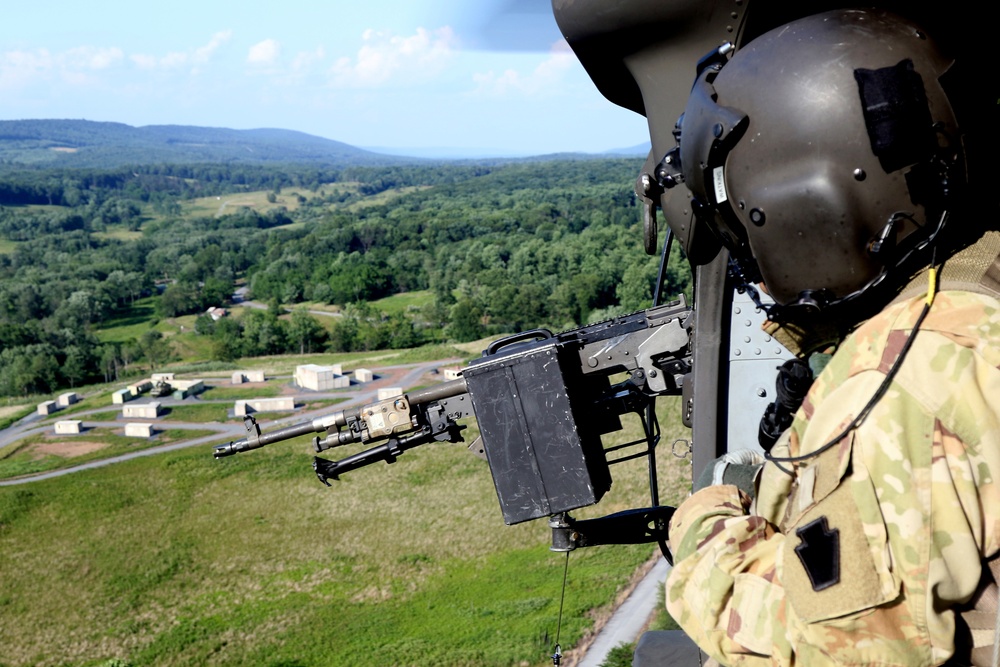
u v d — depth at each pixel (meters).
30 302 172.00
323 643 36.50
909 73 1.55
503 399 3.36
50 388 130.38
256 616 40.31
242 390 100.50
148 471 68.00
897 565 1.34
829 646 1.37
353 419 4.27
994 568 1.40
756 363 3.19
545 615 33.66
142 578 46.66
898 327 1.47
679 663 3.18
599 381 3.76
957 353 1.39
